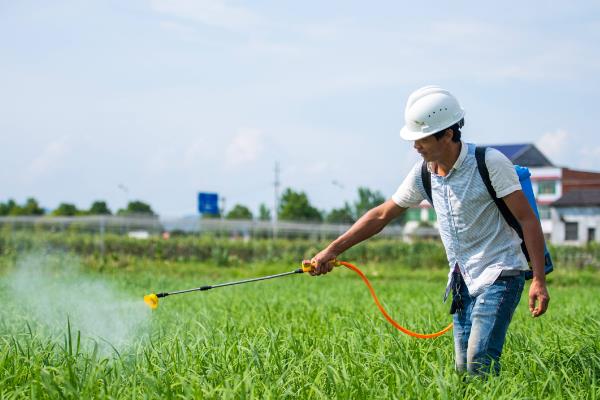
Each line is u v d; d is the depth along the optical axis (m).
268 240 29.19
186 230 30.16
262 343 5.48
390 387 4.30
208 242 26.64
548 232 55.34
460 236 4.60
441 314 8.36
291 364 4.85
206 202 42.12
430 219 59.50
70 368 4.16
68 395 3.95
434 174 4.68
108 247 24.30
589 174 59.66
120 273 19.34
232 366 4.71
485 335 4.43
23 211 57.84
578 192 54.03
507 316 4.48
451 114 4.43
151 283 14.89
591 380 4.76
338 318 7.50
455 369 4.79
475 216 4.51
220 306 9.66
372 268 26.28
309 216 57.12
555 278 21.53
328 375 4.41
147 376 4.19
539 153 61.94
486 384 4.21
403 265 27.31
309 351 5.27
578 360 5.10
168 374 4.43
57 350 5.37
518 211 4.43
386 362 4.79
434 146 4.46
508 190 4.39
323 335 6.46
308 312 8.53
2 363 4.54
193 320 7.19
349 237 5.20
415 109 4.45
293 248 28.56
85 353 5.26
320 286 15.75
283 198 59.44
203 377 4.39
